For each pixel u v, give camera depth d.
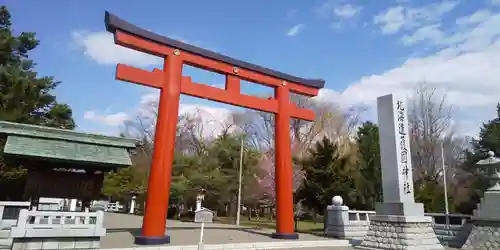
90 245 10.59
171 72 14.92
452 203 25.94
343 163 25.38
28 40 26.72
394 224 14.43
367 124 29.48
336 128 37.59
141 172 40.84
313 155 25.19
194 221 29.12
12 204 11.22
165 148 13.96
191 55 15.75
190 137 43.41
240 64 17.09
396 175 14.99
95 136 13.13
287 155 17.59
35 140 11.96
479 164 16.12
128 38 14.12
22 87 22.75
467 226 16.27
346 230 18.56
